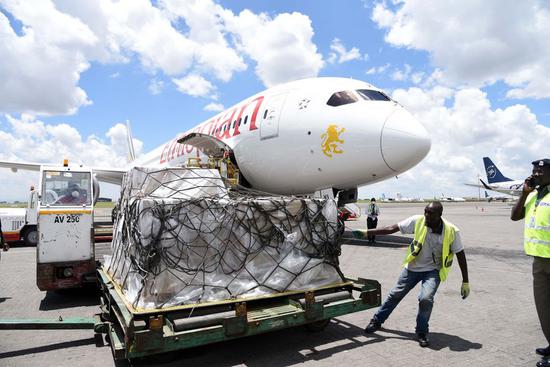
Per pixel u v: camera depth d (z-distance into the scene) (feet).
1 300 21.26
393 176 34.65
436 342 14.29
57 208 19.03
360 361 12.63
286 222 15.05
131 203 14.21
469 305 19.04
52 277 18.85
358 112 32.65
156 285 12.42
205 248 13.42
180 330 11.80
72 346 14.48
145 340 10.99
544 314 12.85
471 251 38.01
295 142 35.55
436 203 14.24
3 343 14.80
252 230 14.28
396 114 32.22
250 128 40.27
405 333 15.35
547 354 12.89
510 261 31.99
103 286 16.79
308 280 15.23
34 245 47.70
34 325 13.82
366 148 31.83
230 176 42.42
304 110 35.19
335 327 16.26
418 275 14.94
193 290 12.98
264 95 41.27
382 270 27.99
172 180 17.11
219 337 12.12
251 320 12.73
